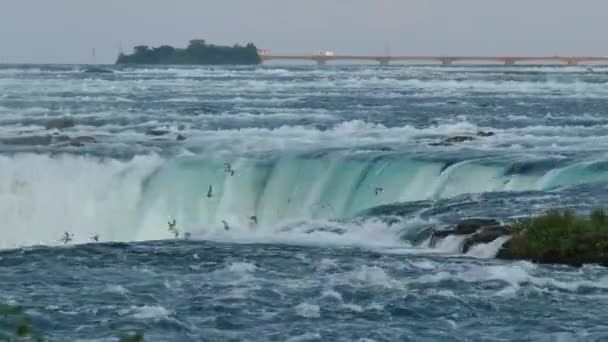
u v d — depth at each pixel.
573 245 76.94
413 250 82.38
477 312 65.38
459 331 62.06
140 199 110.38
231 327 62.66
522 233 79.62
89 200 110.25
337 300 67.50
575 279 72.00
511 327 62.59
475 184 108.75
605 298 68.00
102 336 60.84
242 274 73.62
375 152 118.00
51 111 182.38
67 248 82.19
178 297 68.12
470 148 126.44
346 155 115.50
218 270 75.00
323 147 124.62
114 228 108.75
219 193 110.25
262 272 74.19
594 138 143.62
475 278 72.06
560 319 63.94
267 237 89.12
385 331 61.91
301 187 111.75
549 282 71.12
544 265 76.00
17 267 76.31
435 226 85.75
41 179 112.19
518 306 66.25
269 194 110.50
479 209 92.06
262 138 139.25
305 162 114.12
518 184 107.75
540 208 91.75
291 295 68.50
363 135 147.75
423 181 110.12
